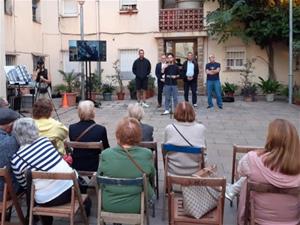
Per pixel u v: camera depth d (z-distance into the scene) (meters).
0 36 10.14
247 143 7.79
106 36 18.36
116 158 3.29
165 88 11.28
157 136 8.35
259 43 16.69
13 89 12.06
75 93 13.91
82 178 4.35
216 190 3.27
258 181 2.83
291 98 14.58
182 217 3.18
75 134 4.27
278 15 15.51
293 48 14.67
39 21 17.55
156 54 17.97
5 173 3.24
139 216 3.25
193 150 4.00
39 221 3.72
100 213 3.30
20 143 3.46
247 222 2.98
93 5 18.30
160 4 18.14
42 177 3.27
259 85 16.03
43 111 4.26
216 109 12.59
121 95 15.72
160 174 5.53
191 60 12.62
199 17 17.25
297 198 2.86
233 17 16.05
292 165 2.76
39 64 12.05
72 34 18.58
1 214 3.44
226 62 17.45
